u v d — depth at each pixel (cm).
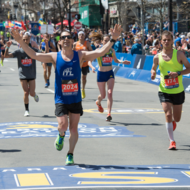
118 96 2547
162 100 1230
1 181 902
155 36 4800
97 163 1070
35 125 1602
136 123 1656
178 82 1218
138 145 1280
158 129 1536
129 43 4859
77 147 1248
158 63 1233
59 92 1031
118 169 1012
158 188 854
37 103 2197
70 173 973
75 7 10506
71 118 1052
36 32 8494
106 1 4875
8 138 1373
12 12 16438
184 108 2091
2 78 3700
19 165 1048
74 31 6412
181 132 1488
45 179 918
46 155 1155
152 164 1063
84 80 2359
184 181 905
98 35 2005
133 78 3641
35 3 11331
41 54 1023
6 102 2239
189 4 6056
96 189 845
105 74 1697
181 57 1202
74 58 1020
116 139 1362
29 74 1800
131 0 7556
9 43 1764
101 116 1819
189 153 1184
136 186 866
